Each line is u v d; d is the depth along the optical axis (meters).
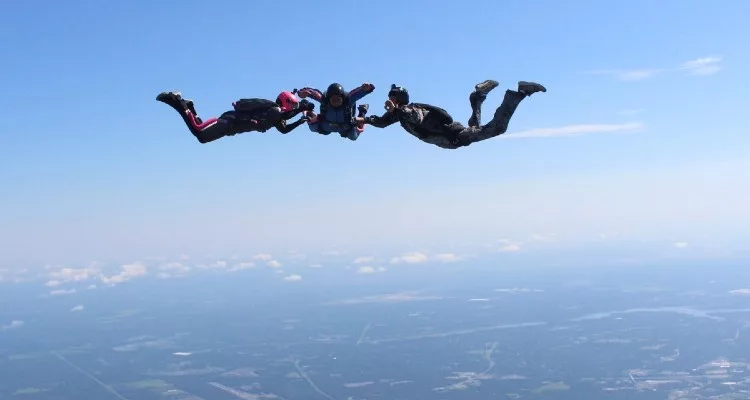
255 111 12.45
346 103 12.51
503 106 12.84
